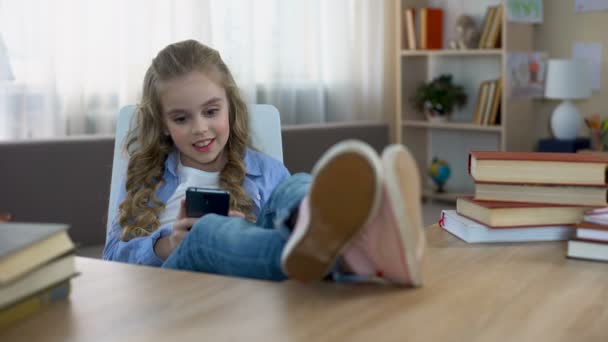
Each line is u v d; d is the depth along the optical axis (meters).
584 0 4.06
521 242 1.10
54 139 2.58
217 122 1.49
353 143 0.75
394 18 4.59
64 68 3.07
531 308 0.76
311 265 0.79
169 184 1.57
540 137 4.32
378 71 4.48
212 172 1.59
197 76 1.47
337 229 0.76
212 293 0.81
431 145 4.73
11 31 2.90
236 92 1.59
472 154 1.17
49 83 2.99
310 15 4.12
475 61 4.40
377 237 0.80
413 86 4.49
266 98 3.97
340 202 0.74
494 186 1.14
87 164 2.64
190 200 1.24
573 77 3.75
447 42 4.46
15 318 0.73
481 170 1.14
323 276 0.82
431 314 0.73
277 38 3.93
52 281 0.78
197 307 0.76
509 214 1.09
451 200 4.52
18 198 2.50
